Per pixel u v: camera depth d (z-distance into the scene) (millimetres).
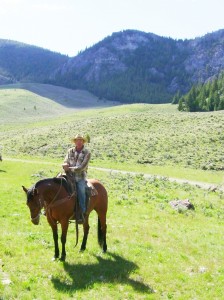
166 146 65875
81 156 11867
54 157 63281
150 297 9977
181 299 10102
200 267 12641
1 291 9523
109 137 76375
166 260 13078
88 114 173625
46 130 96875
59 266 11516
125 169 50031
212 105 159125
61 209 11500
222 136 68938
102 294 9969
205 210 24094
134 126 88562
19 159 59719
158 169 50750
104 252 13250
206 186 38812
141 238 15797
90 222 17750
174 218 20875
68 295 9703
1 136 101250
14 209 19438
